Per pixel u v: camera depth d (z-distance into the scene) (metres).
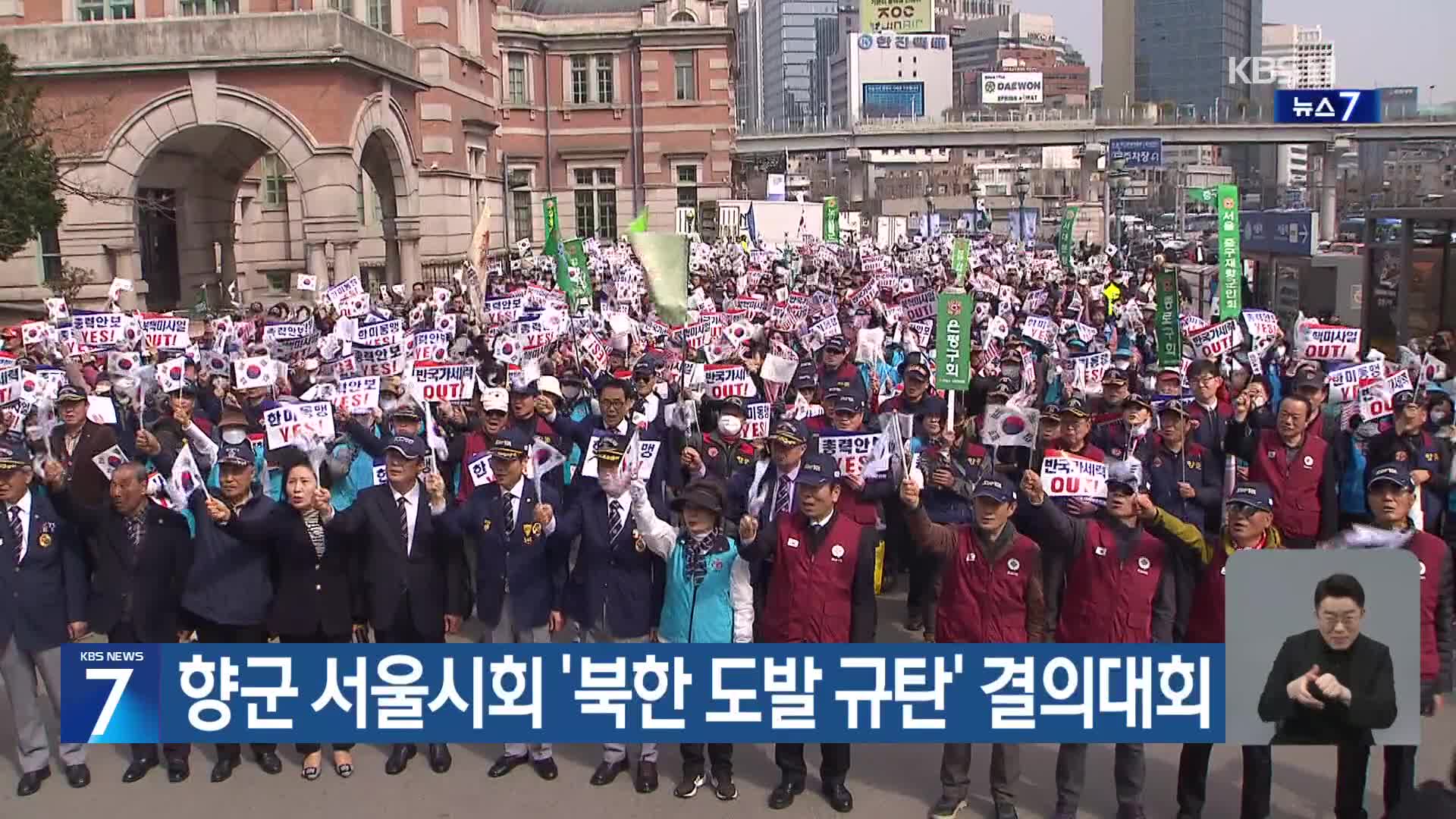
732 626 7.88
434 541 8.47
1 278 31.92
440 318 19.20
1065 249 40.88
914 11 172.00
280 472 9.93
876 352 16.66
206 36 29.12
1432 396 10.98
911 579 11.15
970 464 10.86
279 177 43.12
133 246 30.25
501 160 49.69
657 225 55.72
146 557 8.26
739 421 11.36
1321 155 81.50
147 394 13.85
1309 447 9.81
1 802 8.02
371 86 31.36
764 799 8.05
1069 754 7.54
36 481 8.27
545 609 8.52
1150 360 18.58
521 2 57.25
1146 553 7.34
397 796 8.10
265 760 8.46
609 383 10.26
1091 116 87.12
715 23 54.72
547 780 8.34
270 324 18.78
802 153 96.88
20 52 29.14
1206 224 115.25
